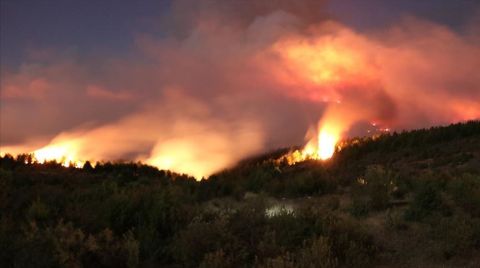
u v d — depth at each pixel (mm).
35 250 8383
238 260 8578
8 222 10883
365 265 8531
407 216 11648
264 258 8227
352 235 9680
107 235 9539
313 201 17047
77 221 11062
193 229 9492
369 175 17188
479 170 22719
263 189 22531
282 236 9500
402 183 16453
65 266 8258
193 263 8781
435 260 8742
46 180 24953
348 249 8797
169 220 11172
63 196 14883
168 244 9875
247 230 9734
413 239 10078
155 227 10617
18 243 8711
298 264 7742
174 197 13555
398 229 10898
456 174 20672
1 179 16672
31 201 13766
